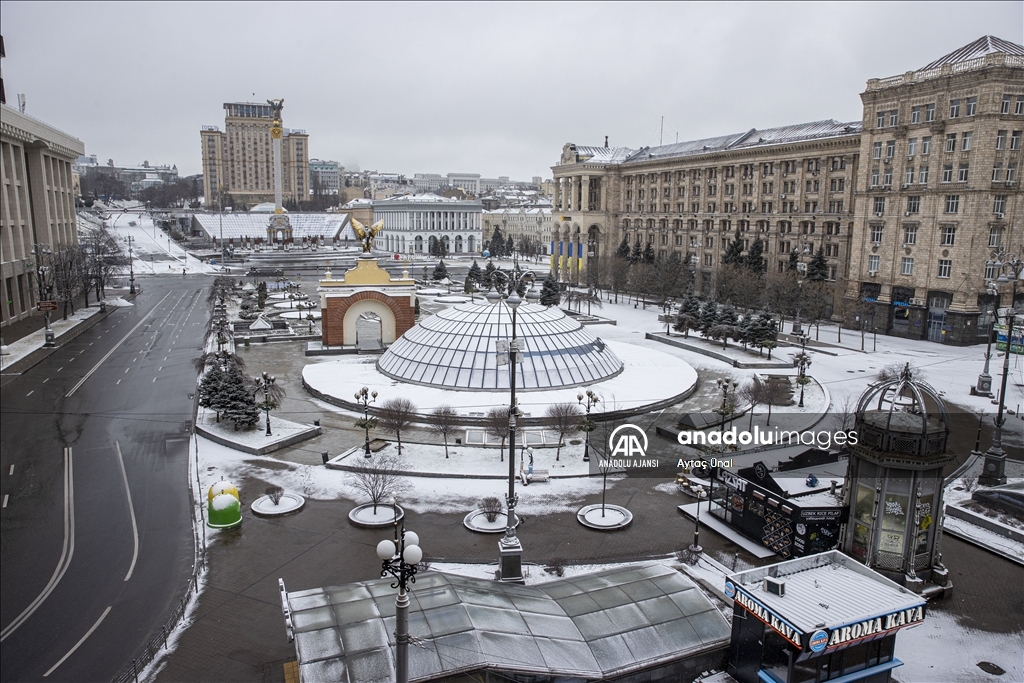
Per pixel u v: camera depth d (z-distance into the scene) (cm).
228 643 2916
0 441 5503
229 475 4828
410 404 5553
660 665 2595
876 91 10238
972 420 6162
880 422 3278
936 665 2745
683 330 10156
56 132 12750
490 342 6862
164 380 7488
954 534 3922
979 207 9125
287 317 11625
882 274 10431
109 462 5078
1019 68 8769
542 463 5038
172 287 16762
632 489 4619
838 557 2880
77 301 13512
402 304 8862
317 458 5172
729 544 3841
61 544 3838
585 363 7062
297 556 3678
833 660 2470
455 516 4178
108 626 3062
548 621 2686
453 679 2378
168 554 3725
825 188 12169
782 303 10862
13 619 3111
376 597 2738
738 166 14038
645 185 16850
